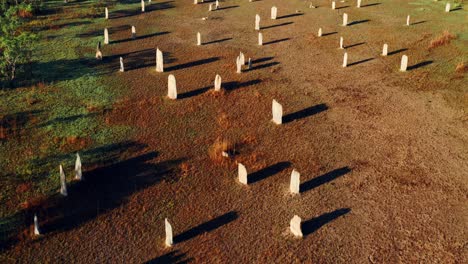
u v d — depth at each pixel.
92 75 29.14
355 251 16.14
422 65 30.44
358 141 22.48
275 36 36.31
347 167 20.56
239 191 19.11
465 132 23.08
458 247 16.25
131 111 25.03
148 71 29.94
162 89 27.50
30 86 27.38
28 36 30.34
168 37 36.09
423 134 22.97
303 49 33.72
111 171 20.23
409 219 17.56
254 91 27.25
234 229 17.14
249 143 22.36
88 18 39.69
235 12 42.50
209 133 23.19
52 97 26.25
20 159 20.81
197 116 24.69
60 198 18.55
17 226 17.09
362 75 29.36
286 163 20.86
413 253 16.03
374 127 23.64
